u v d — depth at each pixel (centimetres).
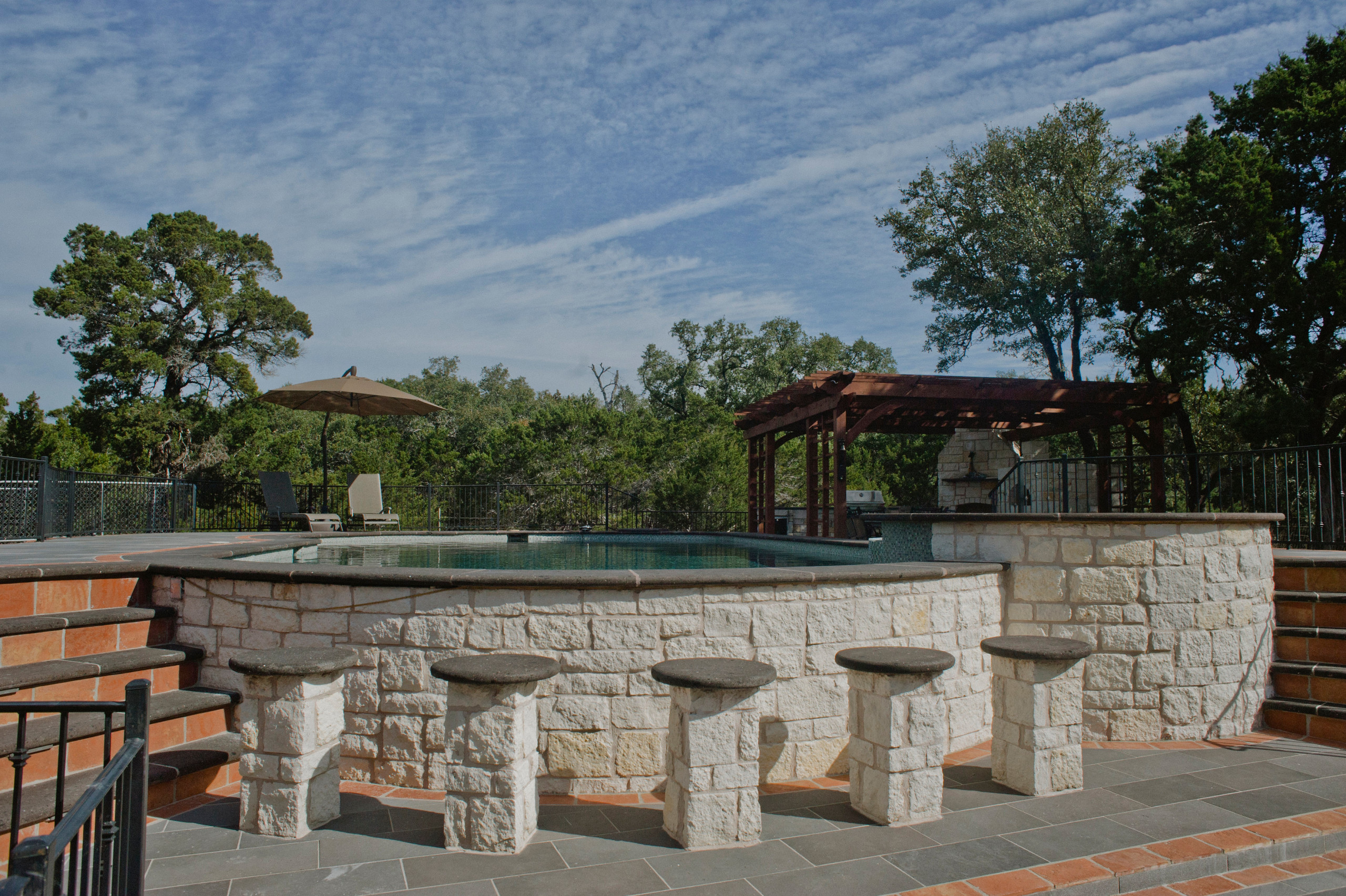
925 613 475
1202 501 1291
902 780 364
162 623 460
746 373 4231
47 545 812
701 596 417
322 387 1238
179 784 387
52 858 152
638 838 345
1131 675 511
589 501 1998
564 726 405
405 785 408
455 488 1917
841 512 1160
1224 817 375
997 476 1767
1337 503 894
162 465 2536
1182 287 1276
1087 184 1847
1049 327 2025
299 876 302
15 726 362
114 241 2714
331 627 423
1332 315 1212
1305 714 522
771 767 425
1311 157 1268
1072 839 347
